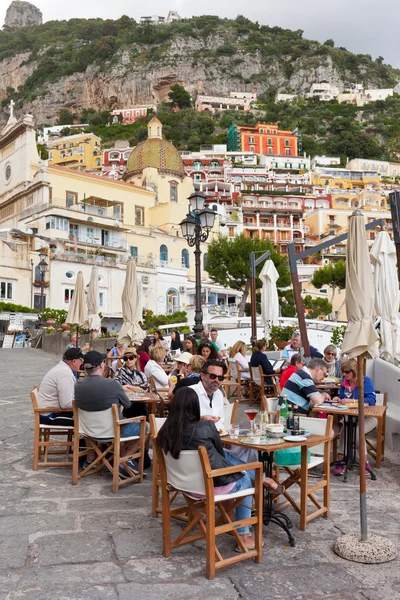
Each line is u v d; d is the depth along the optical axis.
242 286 46.06
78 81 191.62
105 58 195.75
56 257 43.47
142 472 6.89
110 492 6.43
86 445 7.43
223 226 74.88
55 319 33.69
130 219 61.09
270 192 101.25
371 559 4.57
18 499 6.09
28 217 49.88
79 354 7.67
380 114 181.00
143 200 62.84
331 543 5.02
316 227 99.50
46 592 4.00
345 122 167.12
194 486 4.53
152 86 188.12
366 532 4.84
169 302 52.25
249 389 13.69
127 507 5.89
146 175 68.31
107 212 54.81
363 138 156.38
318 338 28.80
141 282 48.97
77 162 125.25
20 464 7.65
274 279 19.48
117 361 13.29
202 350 9.83
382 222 12.54
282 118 173.25
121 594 3.99
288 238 97.00
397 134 169.00
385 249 12.23
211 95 193.50
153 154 69.31
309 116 175.38
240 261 44.06
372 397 8.03
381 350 11.86
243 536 4.93
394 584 4.20
